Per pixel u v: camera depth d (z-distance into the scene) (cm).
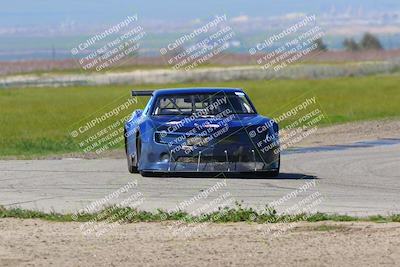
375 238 3375
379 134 8494
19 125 10619
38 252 3244
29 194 4794
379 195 4694
